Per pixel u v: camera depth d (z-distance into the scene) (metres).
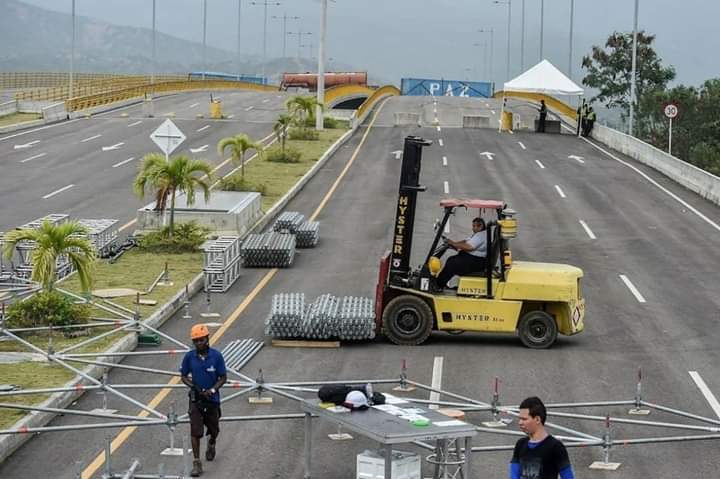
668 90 91.62
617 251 33.34
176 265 29.56
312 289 27.34
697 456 15.19
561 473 10.07
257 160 53.53
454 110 86.06
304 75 132.75
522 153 58.44
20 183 44.97
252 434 15.88
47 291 22.44
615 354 21.42
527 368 20.12
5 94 86.06
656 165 53.66
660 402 18.00
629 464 14.77
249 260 30.38
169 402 17.44
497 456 15.06
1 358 19.41
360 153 58.09
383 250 33.22
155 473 14.01
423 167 51.56
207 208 36.72
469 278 21.83
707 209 42.28
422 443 14.32
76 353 19.66
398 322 21.83
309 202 42.66
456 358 20.83
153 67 99.81
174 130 33.03
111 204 40.47
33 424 15.82
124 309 22.97
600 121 71.19
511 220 21.69
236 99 92.31
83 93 90.06
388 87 107.56
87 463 14.45
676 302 26.53
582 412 17.30
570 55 88.69
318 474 14.09
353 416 12.81
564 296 21.55
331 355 20.95
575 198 43.81
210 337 22.33
